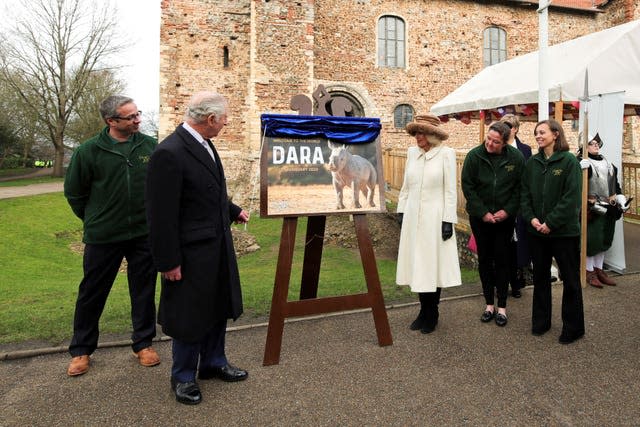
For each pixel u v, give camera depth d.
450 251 3.73
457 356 3.31
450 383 2.91
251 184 13.04
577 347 3.43
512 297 4.75
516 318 4.11
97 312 3.23
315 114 3.77
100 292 3.21
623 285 5.01
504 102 6.40
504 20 16.94
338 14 15.23
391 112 15.88
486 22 16.75
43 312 4.38
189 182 2.69
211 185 2.78
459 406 2.63
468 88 8.06
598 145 5.30
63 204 13.38
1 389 2.92
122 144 3.26
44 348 3.50
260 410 2.64
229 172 14.02
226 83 14.06
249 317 4.26
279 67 13.18
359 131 3.59
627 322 3.90
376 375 3.04
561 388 2.82
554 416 2.51
